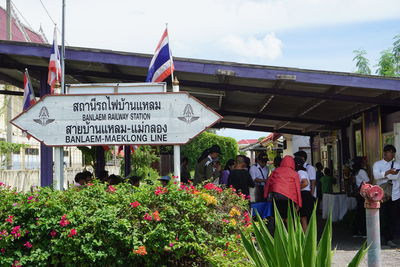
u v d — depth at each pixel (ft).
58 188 19.86
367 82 30.32
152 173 75.00
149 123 19.89
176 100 19.85
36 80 43.11
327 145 59.88
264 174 36.73
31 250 15.71
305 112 47.70
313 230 12.72
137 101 19.99
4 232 15.34
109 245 15.57
